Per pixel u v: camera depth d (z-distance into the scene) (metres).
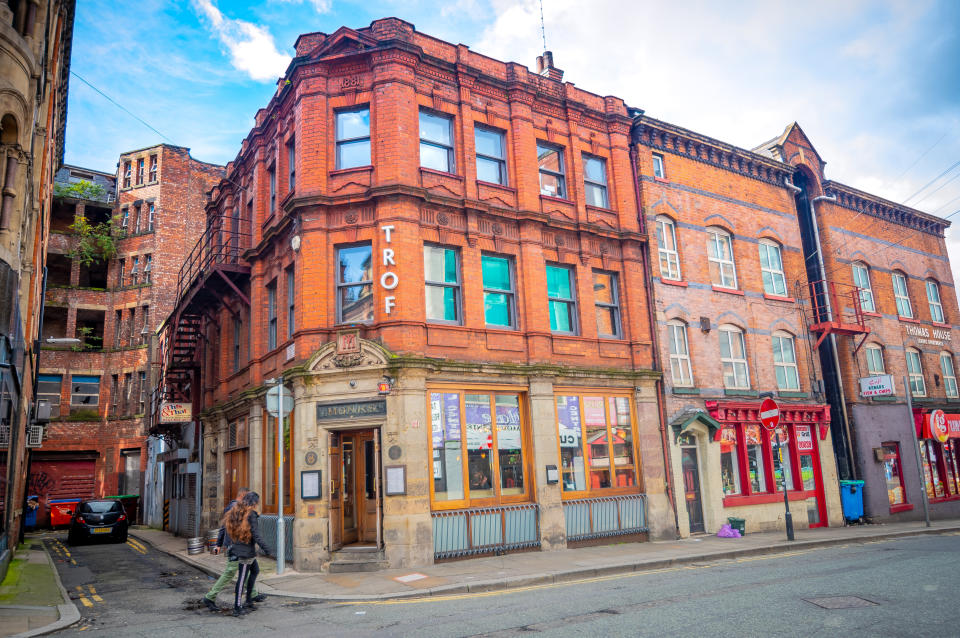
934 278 27.38
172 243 37.72
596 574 11.52
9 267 10.51
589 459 15.98
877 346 23.86
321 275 14.30
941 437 21.28
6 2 10.70
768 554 14.00
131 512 32.75
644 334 17.67
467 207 15.20
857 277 24.25
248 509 9.41
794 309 21.52
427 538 12.77
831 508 20.09
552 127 17.53
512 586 10.56
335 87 15.30
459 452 14.03
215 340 22.81
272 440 16.11
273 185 18.11
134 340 36.94
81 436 35.91
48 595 10.62
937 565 10.79
